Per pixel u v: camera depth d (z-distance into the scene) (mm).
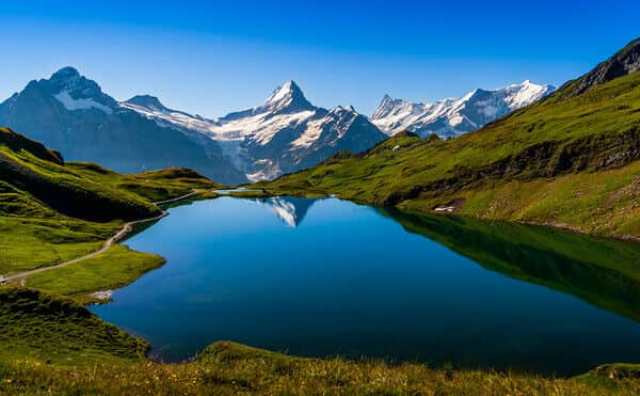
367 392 18062
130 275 73188
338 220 144625
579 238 100750
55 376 17297
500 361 42531
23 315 39594
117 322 52750
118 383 17266
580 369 40969
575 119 173250
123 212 133500
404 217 148500
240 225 133625
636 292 64438
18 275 67938
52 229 97312
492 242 102375
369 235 115875
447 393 19000
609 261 81375
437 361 42406
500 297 62781
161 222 137000
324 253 93500
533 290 65938
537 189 139250
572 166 140500
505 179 155375
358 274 75750
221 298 62344
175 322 52781
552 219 118312
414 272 76812
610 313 55969
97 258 81562
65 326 40344
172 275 74500
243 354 38812
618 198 111062
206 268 79625
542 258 85500
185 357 42938
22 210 106812
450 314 55688
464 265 82062
